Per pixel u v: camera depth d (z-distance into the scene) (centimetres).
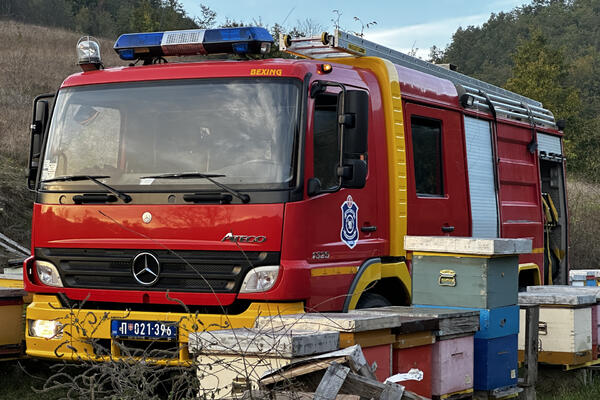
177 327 650
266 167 659
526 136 1141
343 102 668
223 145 675
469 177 946
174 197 671
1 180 1772
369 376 436
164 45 788
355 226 723
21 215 1681
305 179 659
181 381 489
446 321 596
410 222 805
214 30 777
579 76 11194
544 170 1277
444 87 915
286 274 638
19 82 3148
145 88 713
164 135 695
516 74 5038
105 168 704
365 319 511
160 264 670
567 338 791
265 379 433
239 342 475
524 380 727
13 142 2095
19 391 745
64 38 4888
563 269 1276
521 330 759
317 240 670
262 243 645
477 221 956
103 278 691
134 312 666
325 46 790
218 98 689
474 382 652
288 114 668
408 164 812
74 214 704
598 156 3844
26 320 714
